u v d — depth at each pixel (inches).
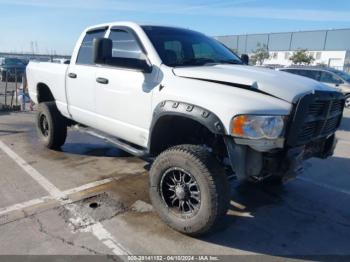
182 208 124.2
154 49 141.0
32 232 122.1
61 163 197.8
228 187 116.2
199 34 176.9
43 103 215.6
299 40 1934.1
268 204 155.2
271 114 107.4
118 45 158.1
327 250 120.2
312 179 190.1
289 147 115.0
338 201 161.0
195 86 121.0
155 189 128.8
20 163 195.3
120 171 186.7
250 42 2112.5
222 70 131.3
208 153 117.0
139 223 131.5
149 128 137.2
